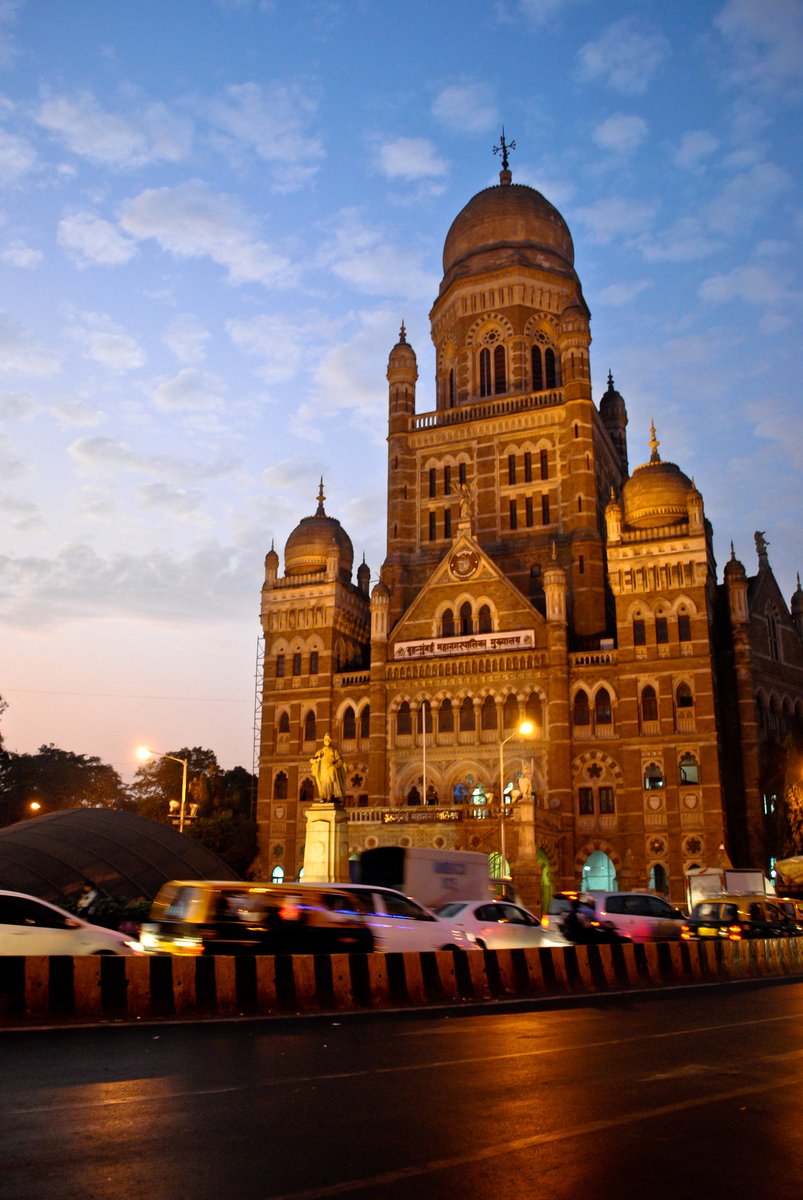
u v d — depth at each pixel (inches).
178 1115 526.6
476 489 3602.4
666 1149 474.0
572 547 3356.3
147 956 883.4
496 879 1990.7
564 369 3553.2
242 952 1077.8
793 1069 669.9
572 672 3088.1
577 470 3427.7
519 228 3892.7
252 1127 505.4
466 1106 554.6
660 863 2861.7
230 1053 706.8
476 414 3688.5
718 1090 600.4
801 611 3651.6
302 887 1139.3
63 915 993.5
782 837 2967.5
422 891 1701.5
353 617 3590.1
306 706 3395.7
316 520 3693.4
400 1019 893.2
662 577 3038.9
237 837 3243.1
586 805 2992.1
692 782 2888.8
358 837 2918.3
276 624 3503.9
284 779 3368.6
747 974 1439.5
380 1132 499.2
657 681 2977.4
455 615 3287.4
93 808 2281.0
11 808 4581.7
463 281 3870.6
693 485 3097.9
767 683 3289.9
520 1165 447.2
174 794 4266.7
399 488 3708.2
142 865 2069.4
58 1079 611.8
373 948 1125.7
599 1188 416.5
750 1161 454.9
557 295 3863.2
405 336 3919.8
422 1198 402.6
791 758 3053.6
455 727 3171.8
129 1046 729.0
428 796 3157.0
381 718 3243.1
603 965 1213.1
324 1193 406.6
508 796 3019.2
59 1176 423.5
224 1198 398.9
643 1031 840.9
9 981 828.0
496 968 1086.4
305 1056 699.4
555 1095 583.8
